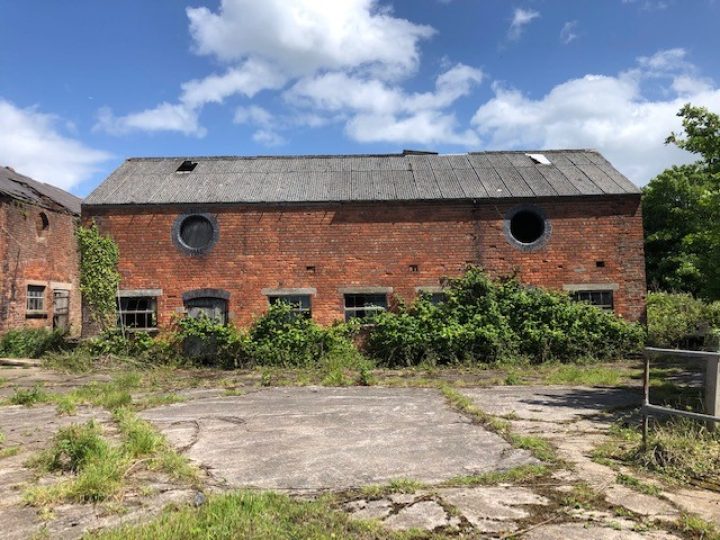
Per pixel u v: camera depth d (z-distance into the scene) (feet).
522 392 31.99
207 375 42.06
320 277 48.98
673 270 82.99
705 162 29.68
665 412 17.39
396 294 48.96
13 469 17.54
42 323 64.49
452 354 46.01
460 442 20.17
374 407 27.78
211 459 18.45
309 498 14.46
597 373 37.73
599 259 49.34
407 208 49.49
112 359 46.11
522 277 49.29
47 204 66.49
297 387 35.58
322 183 52.47
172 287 48.57
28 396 30.01
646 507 13.57
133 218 48.88
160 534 11.79
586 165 55.88
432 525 12.64
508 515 13.17
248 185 52.03
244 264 48.88
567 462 17.22
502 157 58.75
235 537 11.76
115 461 16.84
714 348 36.27
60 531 12.58
